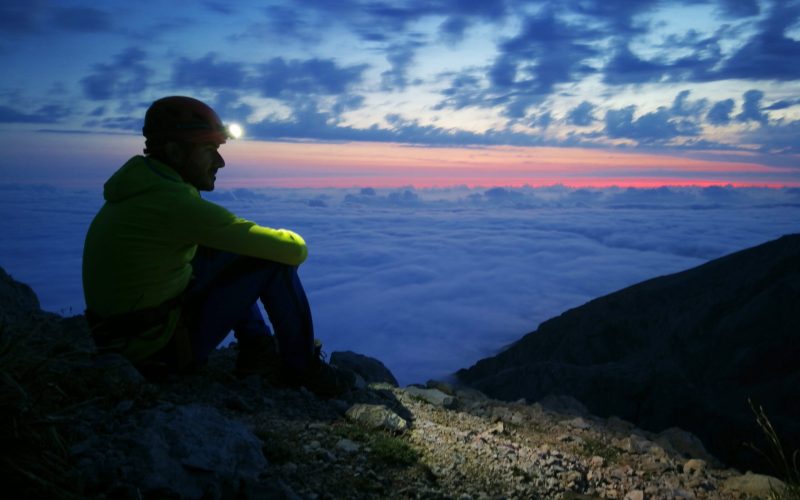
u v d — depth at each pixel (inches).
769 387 951.0
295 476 106.7
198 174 125.3
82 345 128.9
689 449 210.4
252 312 150.6
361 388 173.6
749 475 161.9
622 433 203.0
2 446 77.9
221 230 120.4
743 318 1266.0
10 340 92.9
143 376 128.6
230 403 131.6
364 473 114.8
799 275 1353.3
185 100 122.2
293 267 139.3
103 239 119.3
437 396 193.8
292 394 146.5
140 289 120.2
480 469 130.8
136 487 84.3
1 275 197.0
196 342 133.1
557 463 145.1
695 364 1239.5
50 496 77.6
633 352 1743.4
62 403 99.4
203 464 92.5
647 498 137.6
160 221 117.5
